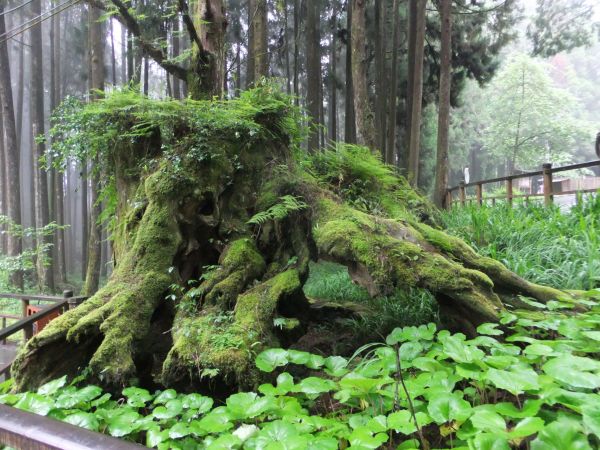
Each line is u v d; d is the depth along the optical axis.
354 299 5.48
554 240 4.76
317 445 1.71
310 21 13.61
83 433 0.95
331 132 19.47
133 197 4.18
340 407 2.58
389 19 16.05
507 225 5.70
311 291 6.17
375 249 3.28
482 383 2.19
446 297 3.26
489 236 5.61
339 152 5.06
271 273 3.81
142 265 3.49
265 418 2.29
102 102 4.18
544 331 3.01
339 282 6.14
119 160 4.35
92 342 3.13
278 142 4.50
